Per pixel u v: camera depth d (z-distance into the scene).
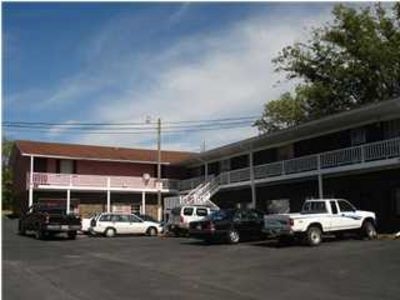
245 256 22.05
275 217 25.77
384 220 30.89
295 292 14.08
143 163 54.84
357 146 31.03
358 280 15.59
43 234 33.84
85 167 52.56
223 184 43.53
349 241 25.89
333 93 47.78
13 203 57.69
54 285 15.35
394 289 14.21
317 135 36.28
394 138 29.62
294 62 49.84
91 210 50.66
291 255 21.50
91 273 17.92
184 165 54.50
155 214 53.03
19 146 50.75
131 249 26.56
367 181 32.31
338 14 47.03
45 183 47.06
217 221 28.92
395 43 45.03
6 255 23.81
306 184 37.25
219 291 14.31
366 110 29.08
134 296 13.61
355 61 46.31
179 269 18.91
